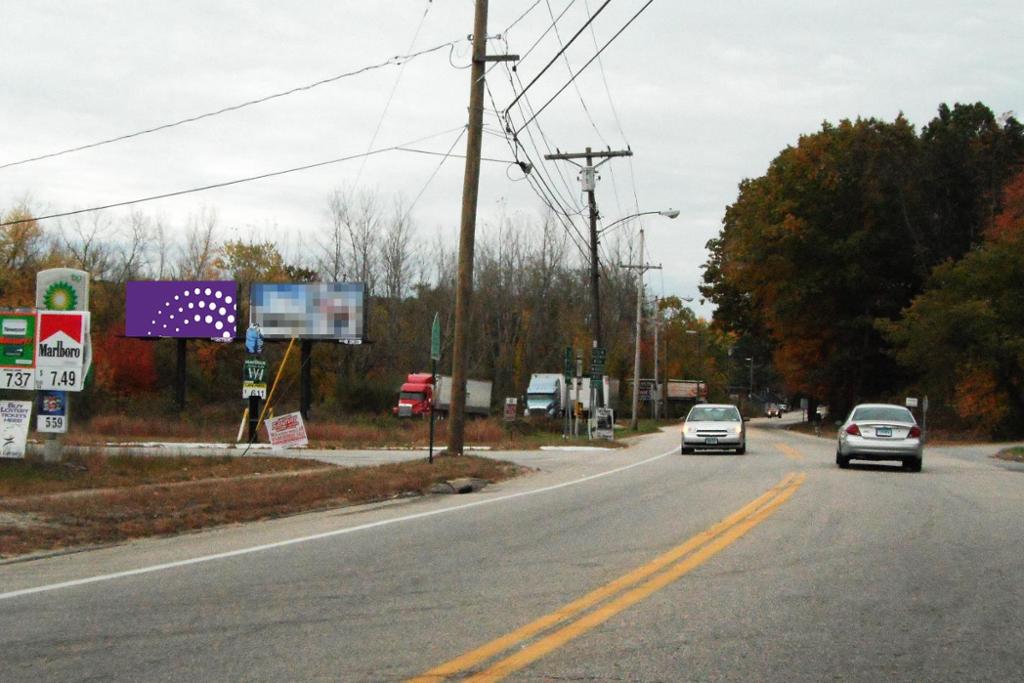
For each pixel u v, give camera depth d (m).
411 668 6.21
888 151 61.91
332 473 19.70
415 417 60.09
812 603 8.16
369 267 70.38
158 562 10.27
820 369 70.88
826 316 67.62
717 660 6.43
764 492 17.25
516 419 52.56
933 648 6.82
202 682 5.95
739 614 7.75
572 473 22.66
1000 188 58.19
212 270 71.88
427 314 73.56
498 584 8.92
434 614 7.72
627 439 50.62
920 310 51.56
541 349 76.06
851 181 62.28
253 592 8.61
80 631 7.22
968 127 60.53
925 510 14.64
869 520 13.40
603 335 82.56
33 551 11.01
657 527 12.71
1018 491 17.92
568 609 7.88
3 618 7.65
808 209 63.09
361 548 11.10
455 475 19.34
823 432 64.06
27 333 18.39
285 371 68.69
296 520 14.00
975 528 12.70
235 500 15.11
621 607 7.95
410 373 71.75
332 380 70.62
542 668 6.21
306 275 73.94
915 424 23.41
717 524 12.91
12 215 55.69
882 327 55.59
